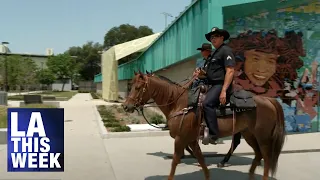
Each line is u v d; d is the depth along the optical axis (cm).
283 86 1123
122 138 1075
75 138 1079
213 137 520
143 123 1388
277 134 562
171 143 987
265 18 1098
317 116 1163
